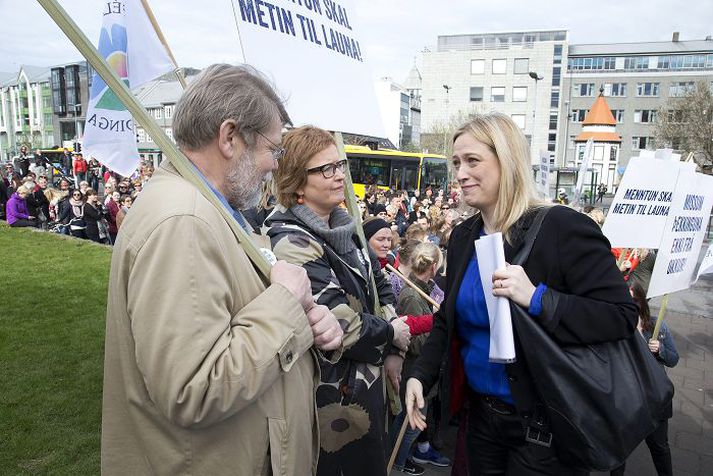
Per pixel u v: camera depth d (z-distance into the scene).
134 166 4.78
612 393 1.48
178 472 1.12
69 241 10.41
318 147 1.86
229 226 1.20
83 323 5.30
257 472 1.19
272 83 1.52
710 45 53.81
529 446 1.62
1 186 14.61
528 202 1.66
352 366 1.77
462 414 1.93
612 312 1.49
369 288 2.06
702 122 29.81
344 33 2.42
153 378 1.02
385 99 69.00
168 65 3.45
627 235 2.78
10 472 2.74
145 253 1.05
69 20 1.02
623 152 56.50
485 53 55.78
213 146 1.24
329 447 1.72
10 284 6.95
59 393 3.68
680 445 3.71
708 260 3.59
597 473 3.30
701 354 5.78
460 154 1.75
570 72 56.84
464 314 1.78
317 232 1.84
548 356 1.46
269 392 1.21
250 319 1.14
